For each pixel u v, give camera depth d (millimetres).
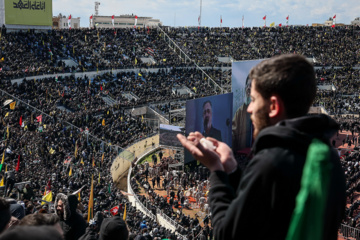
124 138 45000
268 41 88250
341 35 90688
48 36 61125
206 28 89625
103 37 71000
